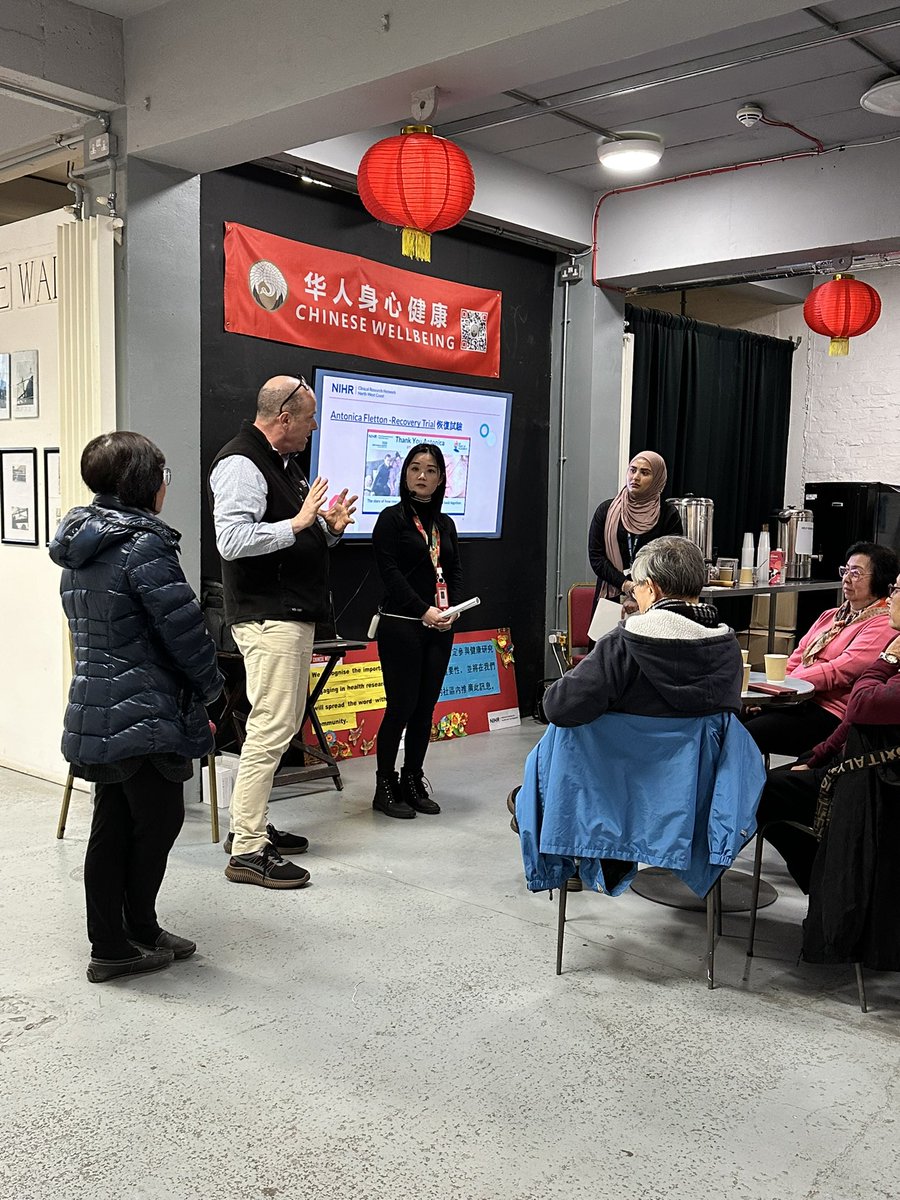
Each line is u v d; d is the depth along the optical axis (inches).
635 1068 95.1
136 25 163.3
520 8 122.6
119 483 105.3
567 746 107.3
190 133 156.9
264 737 137.5
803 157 214.7
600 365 254.1
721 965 117.6
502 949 120.2
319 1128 84.7
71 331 168.7
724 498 305.4
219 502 135.8
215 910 129.4
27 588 183.8
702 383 291.6
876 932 102.7
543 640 260.7
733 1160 81.8
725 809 104.3
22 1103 87.4
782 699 135.3
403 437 215.5
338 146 190.4
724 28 121.6
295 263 193.2
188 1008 104.4
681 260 234.7
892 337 304.2
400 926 126.0
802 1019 105.2
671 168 228.5
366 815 171.3
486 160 218.5
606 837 107.3
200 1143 82.5
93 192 170.7
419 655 168.4
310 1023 102.0
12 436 184.9
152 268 167.8
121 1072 92.4
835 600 291.0
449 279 226.2
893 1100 90.9
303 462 198.7
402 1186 77.9
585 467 255.1
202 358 180.7
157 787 106.5
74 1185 77.3
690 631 105.0
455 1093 90.3
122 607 102.0
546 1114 87.4
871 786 103.3
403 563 169.3
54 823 161.5
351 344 205.0
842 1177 80.0
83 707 102.9
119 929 109.2
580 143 211.8
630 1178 79.3
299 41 143.5
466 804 179.0
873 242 208.7
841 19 153.3
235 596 138.1
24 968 112.6
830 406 319.0
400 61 133.8
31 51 153.5
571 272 249.3
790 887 144.7
